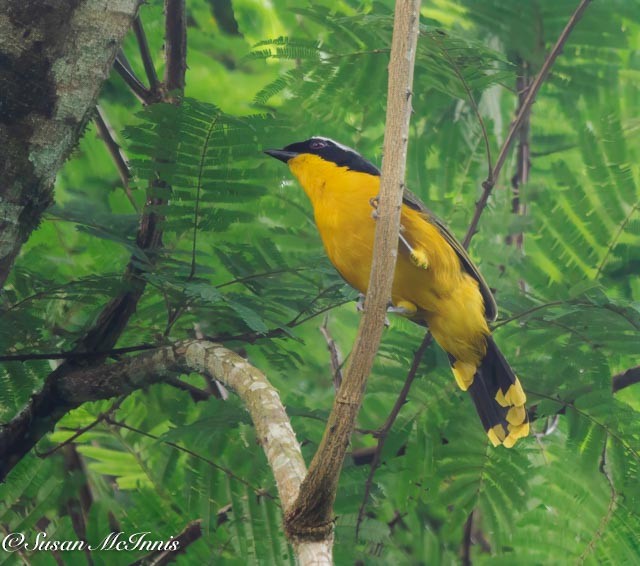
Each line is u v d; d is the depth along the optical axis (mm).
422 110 12211
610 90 12234
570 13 11914
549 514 10500
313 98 11148
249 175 9297
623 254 11016
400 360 10875
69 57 8078
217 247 10328
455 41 10438
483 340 10047
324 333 12211
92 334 9711
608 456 10102
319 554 6273
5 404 9773
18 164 8023
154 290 10008
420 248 9648
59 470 10703
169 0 10562
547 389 10297
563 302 10078
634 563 10164
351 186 9711
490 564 10461
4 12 7961
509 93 14109
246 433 10344
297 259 10336
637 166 11281
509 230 11438
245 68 14727
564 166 11289
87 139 13203
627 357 10828
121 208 12773
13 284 9805
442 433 10672
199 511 10172
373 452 10867
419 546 11711
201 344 8906
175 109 8875
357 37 10891
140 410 11266
